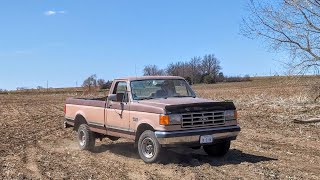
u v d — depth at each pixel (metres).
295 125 17.19
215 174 8.86
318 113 20.52
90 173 9.23
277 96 30.77
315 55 22.28
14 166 10.20
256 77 78.12
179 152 11.47
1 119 22.55
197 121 9.71
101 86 58.78
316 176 8.63
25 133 16.50
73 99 12.95
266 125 17.45
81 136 12.45
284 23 22.33
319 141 13.18
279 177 8.55
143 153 10.08
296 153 11.21
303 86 26.92
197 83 71.44
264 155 11.00
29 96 54.56
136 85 10.88
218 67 74.06
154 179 8.58
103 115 11.46
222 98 32.88
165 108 9.52
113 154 11.64
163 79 11.30
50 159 11.05
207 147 10.90
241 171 9.09
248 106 25.67
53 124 19.89
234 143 13.00
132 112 10.39
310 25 21.84
